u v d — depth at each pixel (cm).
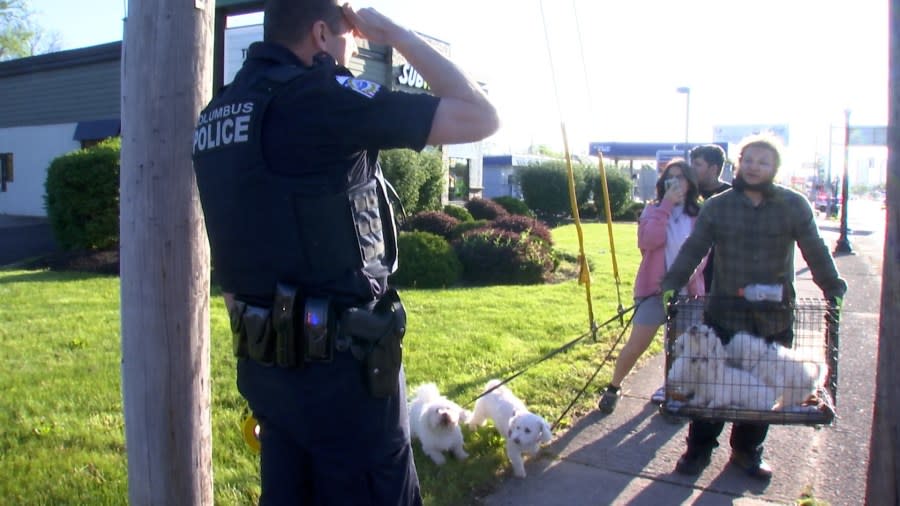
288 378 209
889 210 281
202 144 216
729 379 367
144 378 288
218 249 216
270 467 221
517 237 1269
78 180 1398
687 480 427
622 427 509
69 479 395
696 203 519
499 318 856
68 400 521
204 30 287
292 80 199
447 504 388
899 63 272
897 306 281
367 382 209
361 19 216
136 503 297
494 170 4288
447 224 1502
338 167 202
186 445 295
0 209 2778
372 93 199
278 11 212
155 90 278
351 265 206
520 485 420
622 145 3856
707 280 532
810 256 404
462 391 565
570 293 1081
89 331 744
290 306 202
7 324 771
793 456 462
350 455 212
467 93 206
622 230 2623
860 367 682
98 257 1348
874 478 294
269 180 198
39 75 2602
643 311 510
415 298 1002
